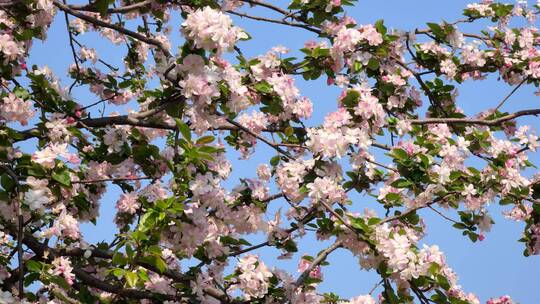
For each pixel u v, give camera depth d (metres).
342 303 5.26
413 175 5.45
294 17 6.46
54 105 5.25
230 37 4.61
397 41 6.70
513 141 6.38
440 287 5.05
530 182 6.25
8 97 4.99
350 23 6.33
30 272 4.73
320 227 5.38
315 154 5.28
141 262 4.80
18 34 5.32
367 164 5.89
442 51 7.05
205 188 4.70
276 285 5.18
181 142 4.78
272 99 5.36
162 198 4.74
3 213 4.58
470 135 6.36
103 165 5.64
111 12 5.76
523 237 6.34
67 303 4.59
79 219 5.62
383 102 6.73
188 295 5.02
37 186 4.52
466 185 5.74
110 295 5.55
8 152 4.68
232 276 5.17
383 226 5.08
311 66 5.85
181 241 4.68
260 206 5.06
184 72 4.70
